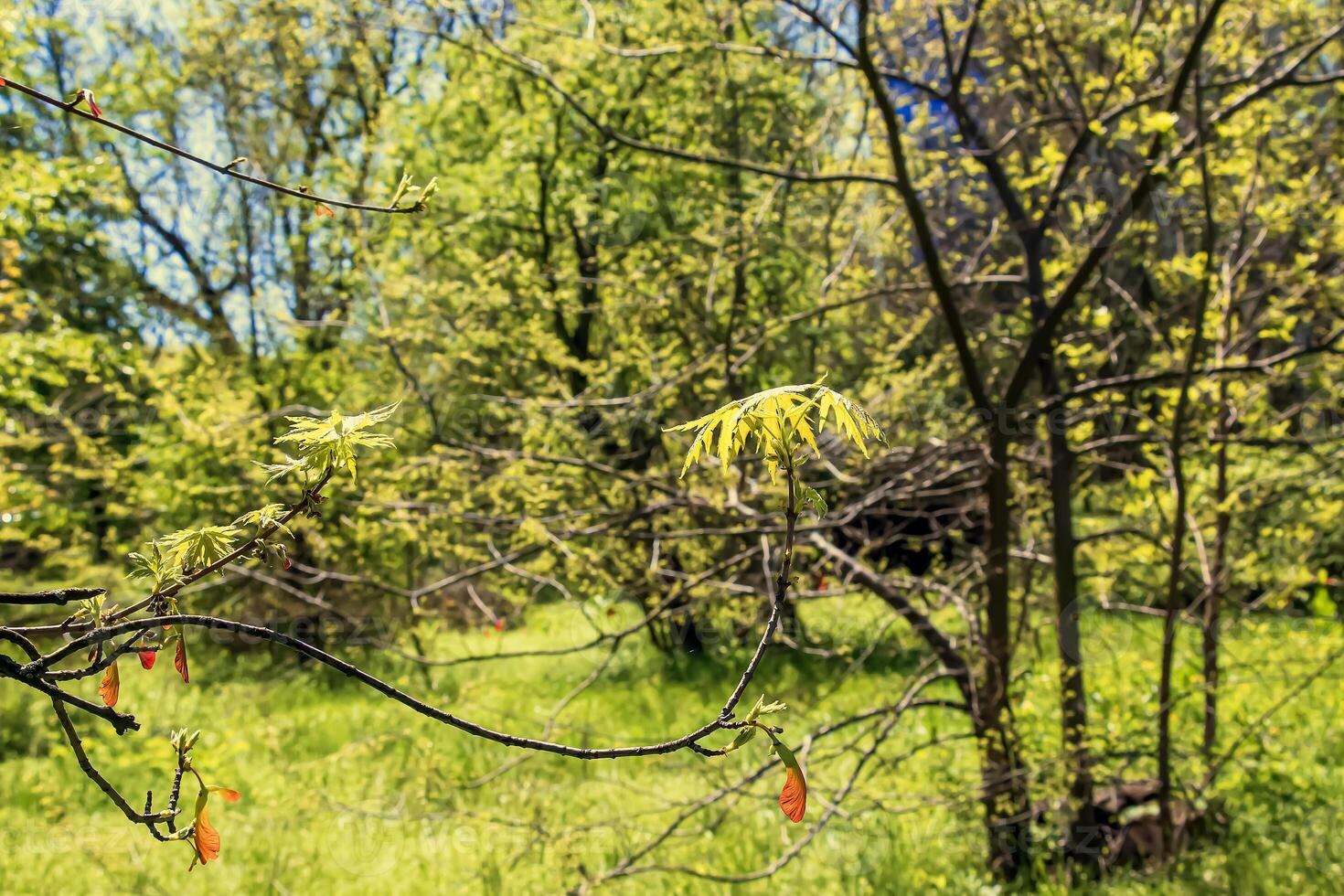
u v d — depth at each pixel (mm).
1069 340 7242
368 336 8992
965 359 6223
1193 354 5797
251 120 14094
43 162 7883
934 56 7086
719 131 8531
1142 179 5582
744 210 8281
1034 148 7918
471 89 11820
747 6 6223
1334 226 5848
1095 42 6285
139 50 12867
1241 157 6059
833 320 9500
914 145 7734
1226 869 6348
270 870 6730
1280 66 6918
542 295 7855
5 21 6660
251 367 12453
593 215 12258
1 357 7891
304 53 11508
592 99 11266
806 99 9078
